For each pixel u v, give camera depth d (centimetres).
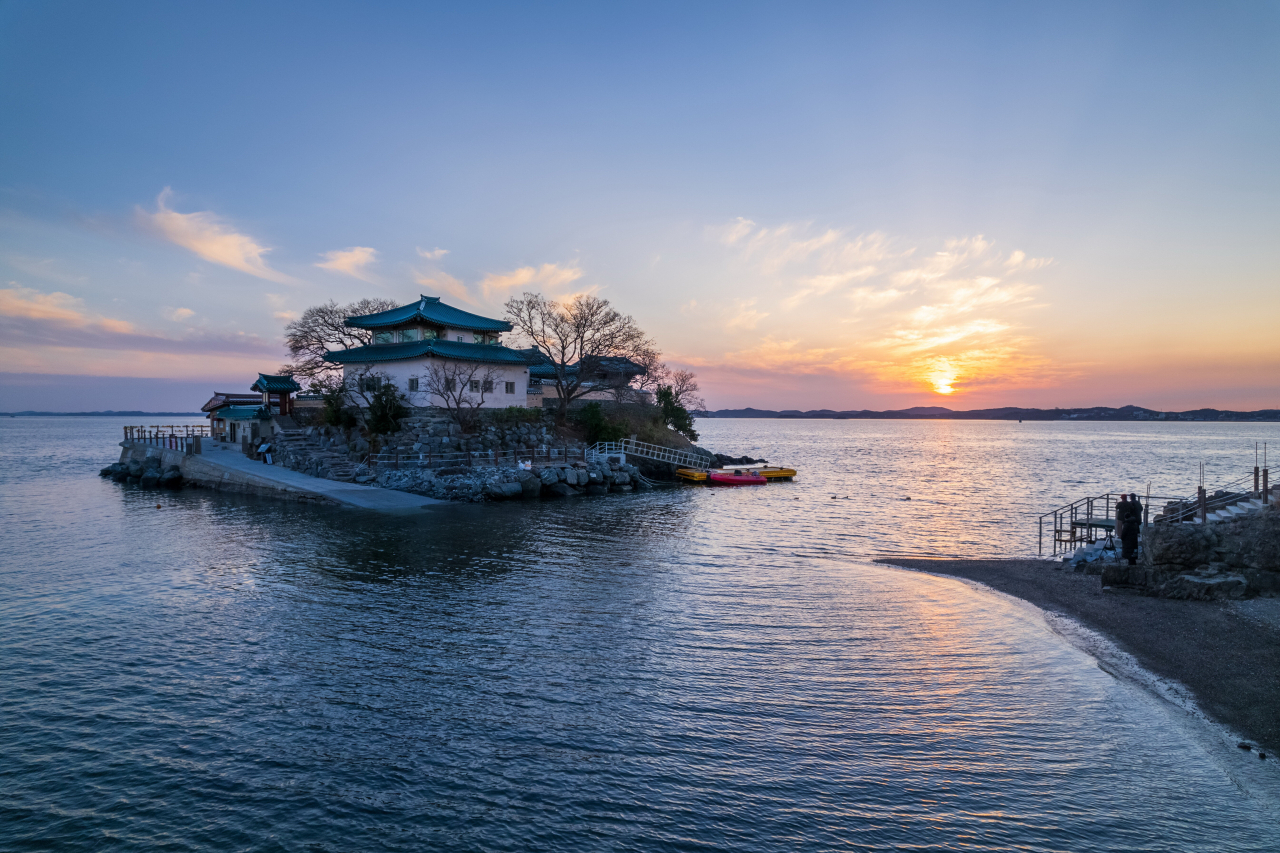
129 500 4372
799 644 1767
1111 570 2278
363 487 4478
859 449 14400
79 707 1362
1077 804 1060
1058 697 1450
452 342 5903
